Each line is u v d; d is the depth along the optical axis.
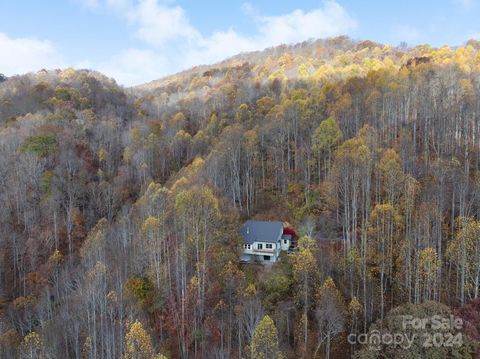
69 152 96.31
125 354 45.06
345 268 58.31
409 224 59.06
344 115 91.12
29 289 67.75
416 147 84.31
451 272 56.72
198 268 56.62
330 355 50.22
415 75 99.69
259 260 65.94
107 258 63.44
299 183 83.12
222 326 52.34
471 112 81.50
